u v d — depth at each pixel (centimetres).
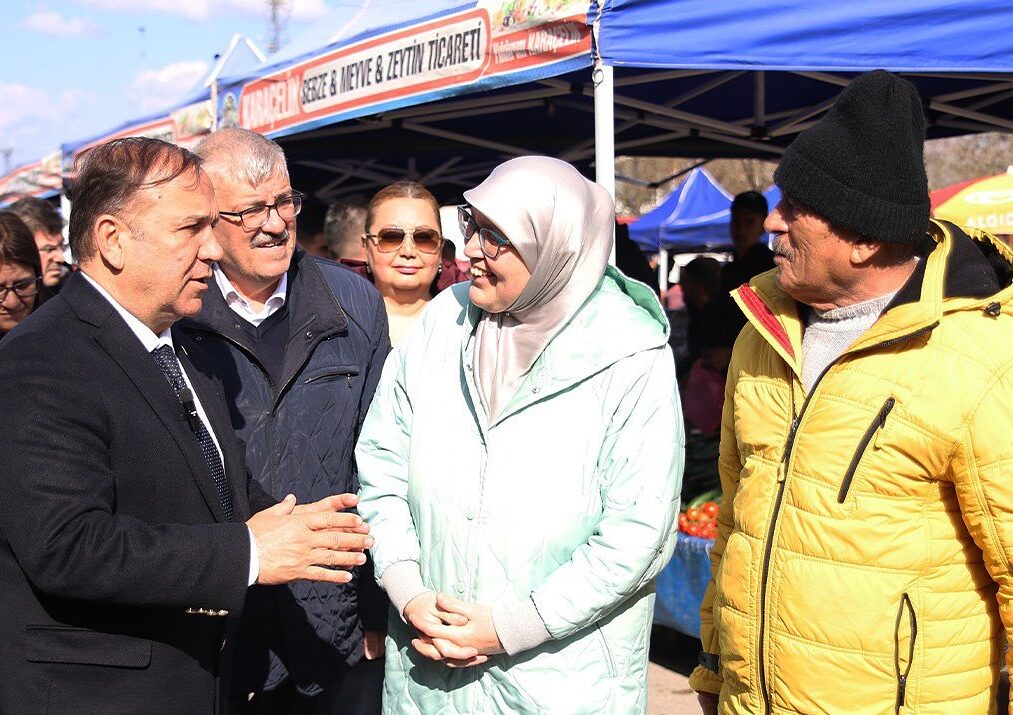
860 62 353
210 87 663
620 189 2689
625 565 207
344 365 291
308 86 534
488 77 399
